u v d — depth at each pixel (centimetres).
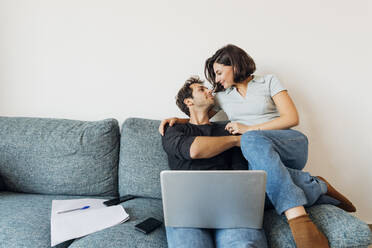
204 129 123
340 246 77
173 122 123
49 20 156
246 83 131
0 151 131
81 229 92
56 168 130
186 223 85
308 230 78
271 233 87
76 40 157
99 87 159
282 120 114
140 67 157
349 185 163
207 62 134
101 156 133
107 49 157
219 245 83
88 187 132
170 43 155
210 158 112
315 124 158
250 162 101
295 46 153
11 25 157
